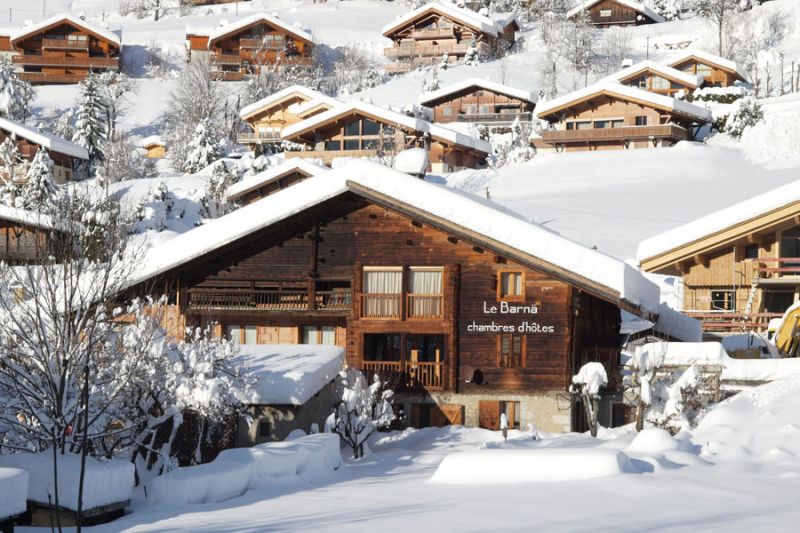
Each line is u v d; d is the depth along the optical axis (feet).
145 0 584.81
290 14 545.85
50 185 200.64
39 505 54.80
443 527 44.29
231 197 216.13
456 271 101.24
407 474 66.28
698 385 84.33
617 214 192.13
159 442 80.48
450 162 268.00
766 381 88.94
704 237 120.57
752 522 42.39
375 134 268.82
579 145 273.13
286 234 107.04
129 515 55.72
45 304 69.41
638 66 310.04
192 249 101.81
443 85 371.35
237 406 79.77
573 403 98.58
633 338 120.57
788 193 115.85
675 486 52.13
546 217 194.18
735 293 124.26
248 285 107.45
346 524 46.50
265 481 62.34
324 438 70.95
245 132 346.95
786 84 333.42
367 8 554.05
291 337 108.58
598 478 54.49
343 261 104.99
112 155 294.05
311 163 213.46
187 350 75.41
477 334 100.99
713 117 276.82
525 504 48.93
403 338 102.06
